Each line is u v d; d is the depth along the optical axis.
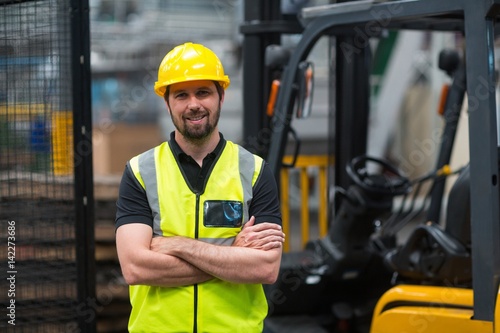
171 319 2.65
